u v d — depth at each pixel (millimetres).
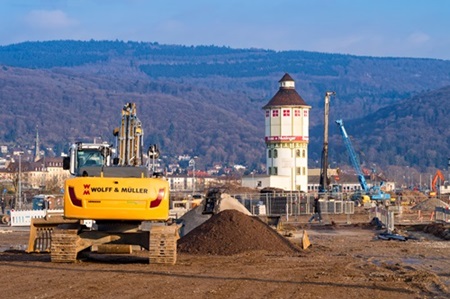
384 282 24281
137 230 28047
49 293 20219
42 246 33188
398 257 36344
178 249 34625
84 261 28406
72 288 21188
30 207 116438
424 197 148375
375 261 33812
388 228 58438
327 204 83688
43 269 25625
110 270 25531
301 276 25344
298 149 128125
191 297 20031
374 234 56094
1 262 27906
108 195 26516
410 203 127875
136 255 31297
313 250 39188
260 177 126938
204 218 45312
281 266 28859
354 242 47281
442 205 99062
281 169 128000
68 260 27484
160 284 22312
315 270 27500
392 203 124062
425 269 30609
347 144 152625
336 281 24188
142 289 21234
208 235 35219
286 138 127688
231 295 20516
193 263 28875
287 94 129125
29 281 22594
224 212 36969
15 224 71438
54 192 150500
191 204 74625
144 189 26656
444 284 24625
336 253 37688
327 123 110938
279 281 23766
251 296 20422
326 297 20812
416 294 21984
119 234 27875
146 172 27781
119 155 34906
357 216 83625
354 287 22953
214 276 24594
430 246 43562
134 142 34938
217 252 34062
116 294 20266
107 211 26547
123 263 27953
